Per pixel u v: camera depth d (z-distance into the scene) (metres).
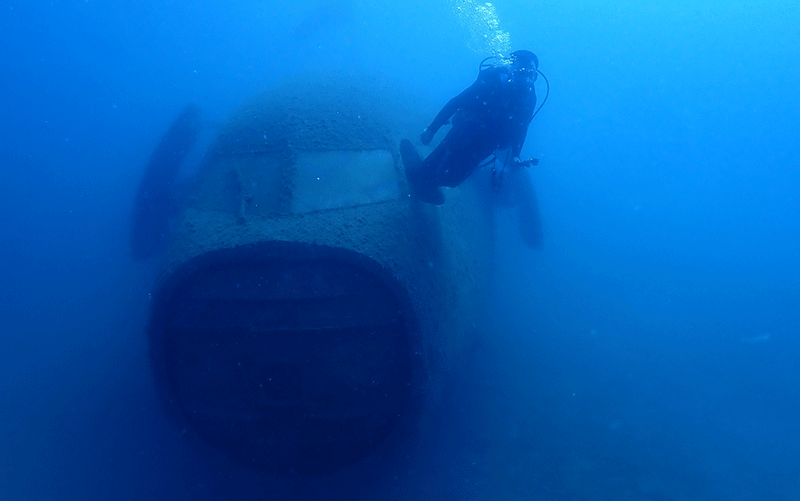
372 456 3.64
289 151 3.70
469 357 5.25
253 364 3.30
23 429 4.87
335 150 3.82
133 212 5.22
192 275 3.20
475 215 5.32
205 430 3.64
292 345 3.24
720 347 7.29
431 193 3.74
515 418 5.09
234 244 3.11
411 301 3.19
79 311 7.50
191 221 3.51
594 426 5.04
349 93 4.60
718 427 5.23
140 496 4.01
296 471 3.74
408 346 3.33
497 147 3.80
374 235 3.31
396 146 4.20
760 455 4.73
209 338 3.32
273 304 3.21
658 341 7.34
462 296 4.22
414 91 5.83
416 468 4.25
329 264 3.19
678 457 4.61
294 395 3.36
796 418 5.46
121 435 4.76
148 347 3.34
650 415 5.32
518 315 7.93
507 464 4.35
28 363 6.11
